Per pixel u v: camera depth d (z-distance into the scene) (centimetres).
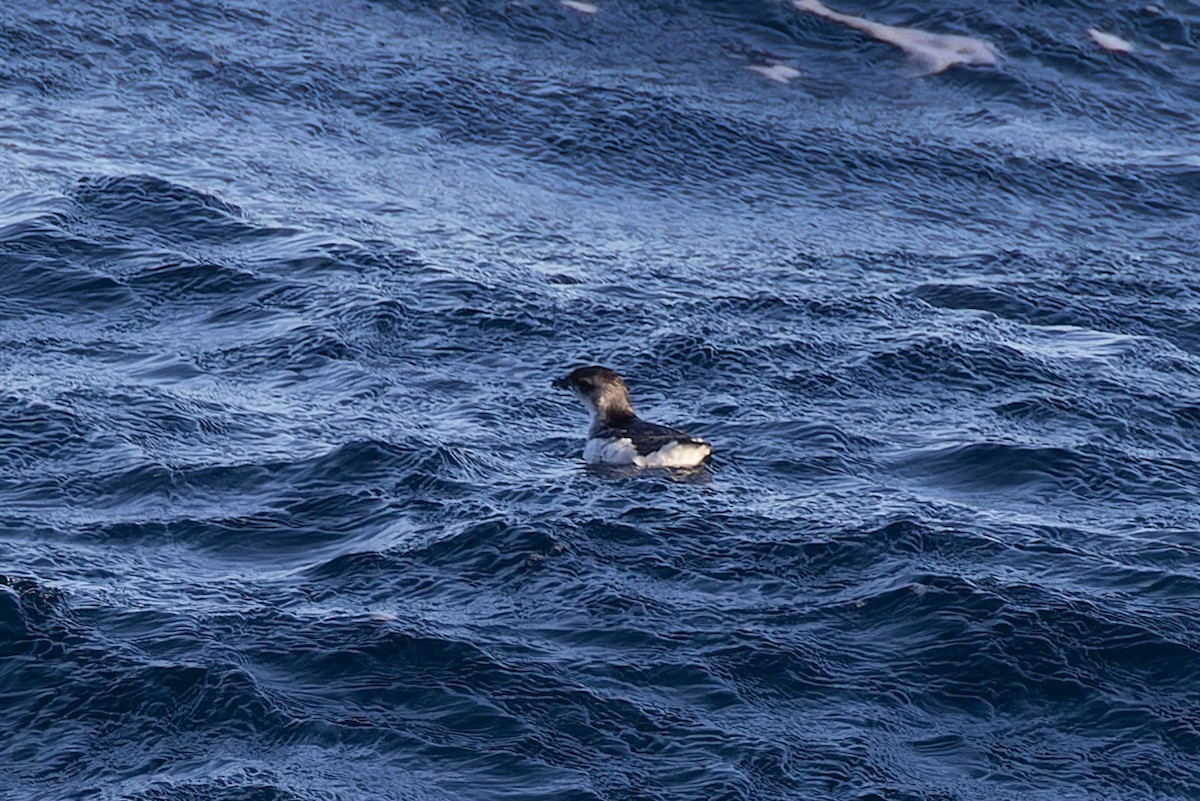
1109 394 2519
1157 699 1591
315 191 3186
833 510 2019
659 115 3553
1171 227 3312
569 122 3512
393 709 1534
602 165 3381
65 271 2792
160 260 2853
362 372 2495
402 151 3372
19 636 1642
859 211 3288
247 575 1825
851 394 2483
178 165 3216
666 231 3148
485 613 1722
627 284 2892
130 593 1756
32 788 1421
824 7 4022
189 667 1586
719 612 1733
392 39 3791
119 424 2244
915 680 1611
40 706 1536
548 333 2673
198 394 2383
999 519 2014
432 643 1639
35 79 3478
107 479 2078
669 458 2153
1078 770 1481
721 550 1883
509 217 3152
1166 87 3859
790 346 2648
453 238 3041
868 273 3011
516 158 3384
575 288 2861
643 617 1714
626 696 1564
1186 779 1475
